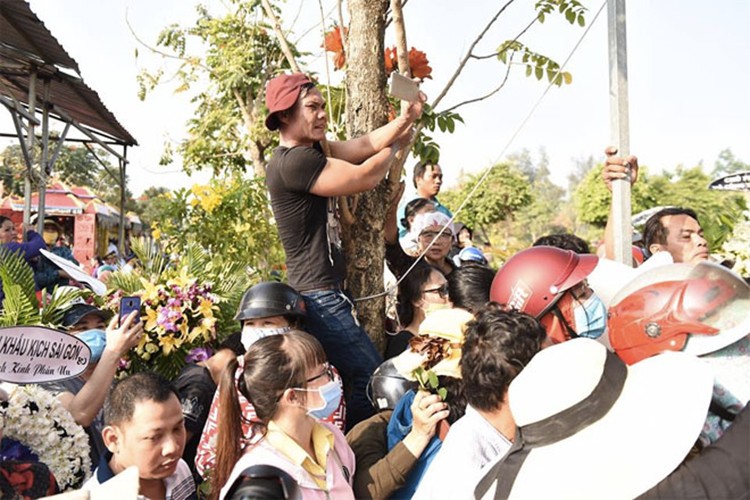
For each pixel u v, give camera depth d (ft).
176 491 9.37
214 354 12.60
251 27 48.52
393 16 12.22
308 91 11.12
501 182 106.52
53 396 9.49
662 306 6.95
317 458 8.41
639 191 104.37
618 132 11.48
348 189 11.00
